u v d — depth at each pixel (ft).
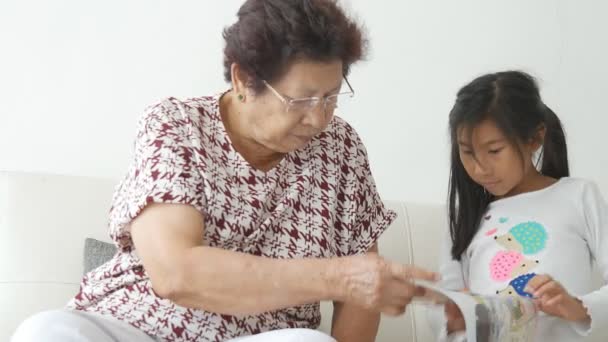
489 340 4.30
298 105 4.18
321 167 4.89
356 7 8.19
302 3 4.12
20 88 7.47
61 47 7.57
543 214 5.92
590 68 8.48
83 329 3.80
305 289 3.70
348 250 5.00
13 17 7.52
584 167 8.43
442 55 8.33
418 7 8.32
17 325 5.68
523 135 5.77
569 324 5.34
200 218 4.20
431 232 6.89
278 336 3.96
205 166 4.35
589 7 8.52
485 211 6.18
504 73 6.00
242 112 4.50
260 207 4.52
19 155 7.41
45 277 5.86
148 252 3.97
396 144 8.20
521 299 4.73
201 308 3.87
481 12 8.41
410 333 6.53
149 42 7.75
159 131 4.37
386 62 8.23
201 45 7.87
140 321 4.28
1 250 5.89
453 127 5.92
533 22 8.48
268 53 4.11
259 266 3.76
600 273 6.32
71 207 6.14
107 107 7.62
